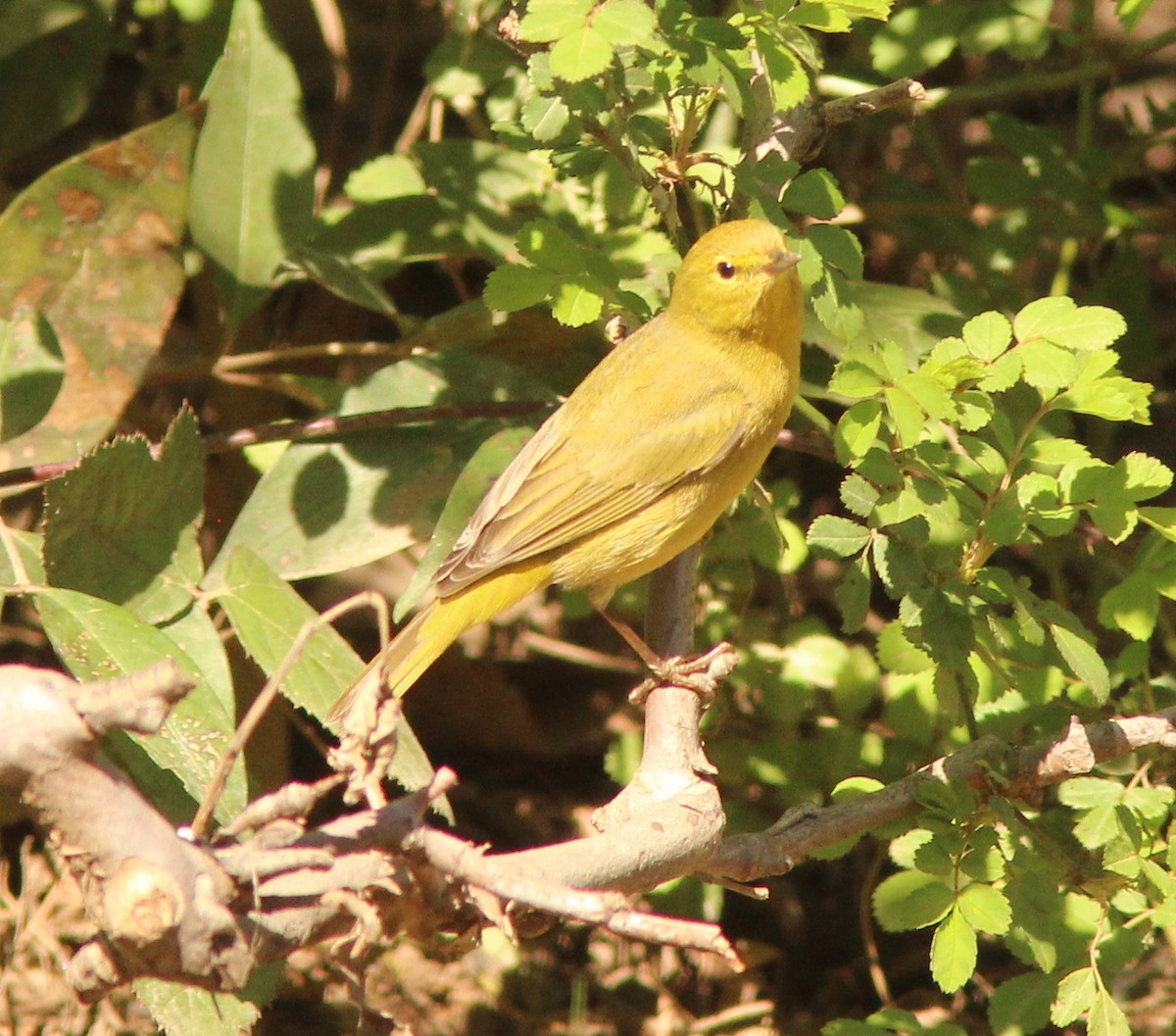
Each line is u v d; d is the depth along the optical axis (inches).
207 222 398.3
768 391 346.9
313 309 514.0
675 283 350.9
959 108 577.9
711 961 473.7
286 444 446.6
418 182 421.7
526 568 343.0
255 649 303.4
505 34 308.2
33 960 409.1
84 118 559.5
